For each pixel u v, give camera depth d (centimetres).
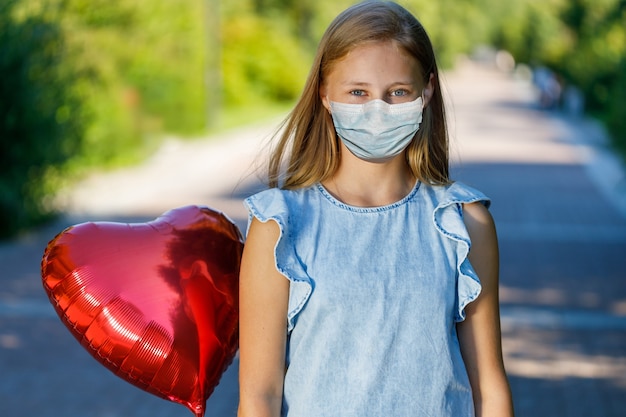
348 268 225
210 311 258
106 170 2211
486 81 7744
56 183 1573
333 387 222
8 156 1437
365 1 239
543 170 2327
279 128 254
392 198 239
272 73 4438
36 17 1471
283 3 5150
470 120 3891
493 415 237
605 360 810
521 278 1132
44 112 1463
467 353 240
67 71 1540
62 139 1506
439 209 237
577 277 1142
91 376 759
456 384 227
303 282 222
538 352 831
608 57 3731
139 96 2655
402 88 230
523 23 7644
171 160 2441
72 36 1703
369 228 231
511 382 746
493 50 12294
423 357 224
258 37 4359
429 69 235
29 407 682
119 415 668
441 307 227
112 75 2069
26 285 1080
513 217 1623
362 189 239
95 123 2073
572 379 755
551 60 5028
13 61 1420
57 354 819
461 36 7694
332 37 233
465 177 2162
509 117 4128
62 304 256
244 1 4466
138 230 263
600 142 3061
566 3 4697
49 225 1516
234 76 4106
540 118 4119
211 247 264
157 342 251
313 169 238
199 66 3262
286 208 230
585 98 4306
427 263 229
